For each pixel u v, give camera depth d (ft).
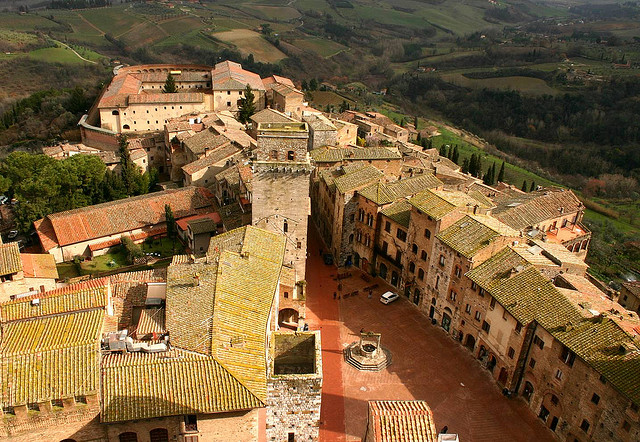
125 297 186.50
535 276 215.72
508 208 314.35
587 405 179.52
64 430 129.18
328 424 198.59
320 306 276.41
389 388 218.79
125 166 399.65
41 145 558.97
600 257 386.93
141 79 592.19
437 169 417.69
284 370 173.88
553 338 193.77
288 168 247.50
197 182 386.32
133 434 135.03
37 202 347.36
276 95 538.47
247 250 201.36
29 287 247.50
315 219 388.98
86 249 326.65
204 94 537.24
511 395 216.54
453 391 218.59
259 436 160.86
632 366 168.25
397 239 289.74
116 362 140.56
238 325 159.12
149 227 347.77
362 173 323.78
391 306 280.31
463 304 243.60
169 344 151.74
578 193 568.82
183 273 185.78
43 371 130.00
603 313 189.37
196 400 134.10
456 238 246.68
